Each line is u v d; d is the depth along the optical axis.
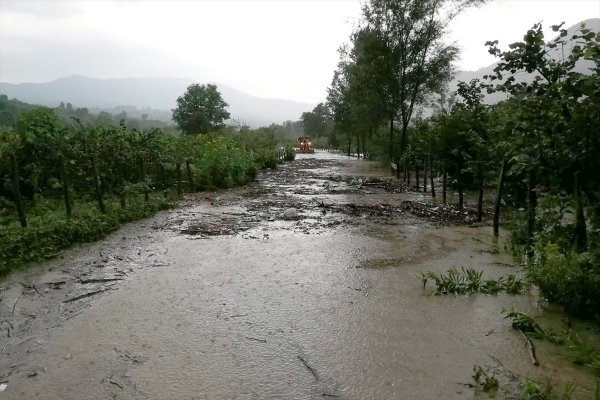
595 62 4.87
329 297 5.07
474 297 5.04
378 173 22.69
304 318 4.50
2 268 5.91
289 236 8.17
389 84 23.31
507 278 5.58
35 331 4.26
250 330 4.23
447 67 23.00
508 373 3.45
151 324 4.38
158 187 13.82
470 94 11.38
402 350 3.83
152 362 3.65
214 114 50.91
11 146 9.77
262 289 5.34
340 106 41.62
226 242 7.70
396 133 25.45
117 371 3.52
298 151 53.66
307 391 3.24
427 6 21.72
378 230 8.64
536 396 3.04
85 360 3.70
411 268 6.16
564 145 4.81
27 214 8.66
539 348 3.83
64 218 8.05
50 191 10.18
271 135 43.97
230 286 5.45
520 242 6.68
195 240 7.83
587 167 4.65
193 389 3.27
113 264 6.37
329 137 65.12
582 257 4.37
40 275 5.89
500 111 7.64
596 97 4.40
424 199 12.84
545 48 5.31
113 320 4.48
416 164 15.21
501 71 5.73
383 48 22.80
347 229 8.77
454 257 6.67
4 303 4.95
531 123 4.97
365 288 5.36
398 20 22.38
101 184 11.23
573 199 4.92
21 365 3.64
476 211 10.43
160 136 15.33
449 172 12.99
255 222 9.48
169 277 5.80
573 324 4.28
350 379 3.39
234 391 3.24
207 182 14.81
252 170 18.48
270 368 3.55
